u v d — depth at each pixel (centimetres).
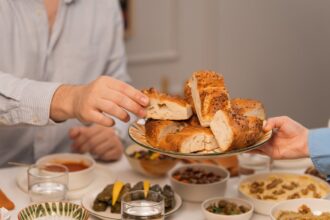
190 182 157
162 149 123
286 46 351
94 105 138
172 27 360
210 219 137
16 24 200
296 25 344
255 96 372
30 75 205
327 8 329
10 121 161
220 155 118
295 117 361
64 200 150
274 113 369
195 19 366
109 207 144
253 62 367
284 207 134
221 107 127
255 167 174
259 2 354
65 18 212
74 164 174
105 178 171
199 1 363
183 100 133
